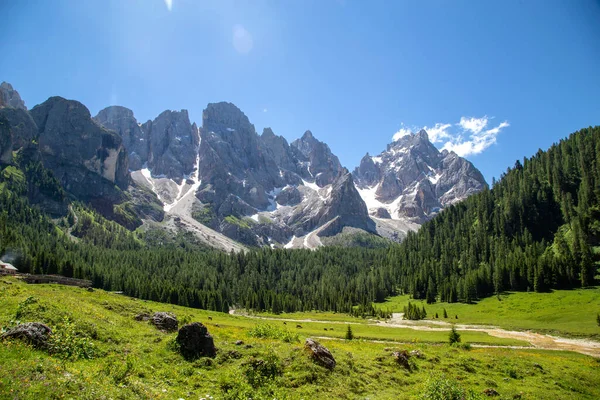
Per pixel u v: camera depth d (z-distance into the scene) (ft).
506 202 602.03
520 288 417.08
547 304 337.93
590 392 116.47
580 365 149.07
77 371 63.26
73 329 86.84
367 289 586.45
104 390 57.93
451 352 137.28
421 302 494.59
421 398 82.17
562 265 389.39
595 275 370.12
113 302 161.68
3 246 483.10
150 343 93.40
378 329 295.07
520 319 316.40
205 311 329.11
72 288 222.89
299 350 93.50
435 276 536.01
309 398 73.41
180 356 85.81
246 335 123.34
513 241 526.98
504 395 99.40
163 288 459.73
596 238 426.51
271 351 89.04
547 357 164.25
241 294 579.89
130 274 551.59
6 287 122.83
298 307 531.09
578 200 515.50
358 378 89.45
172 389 68.33
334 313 479.82
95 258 646.33
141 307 169.48
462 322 334.85
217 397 68.59
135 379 67.46
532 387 110.22
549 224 549.13
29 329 73.56
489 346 212.84
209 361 84.58
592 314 280.51
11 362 57.93
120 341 90.58
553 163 633.61
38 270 437.99
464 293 439.63
